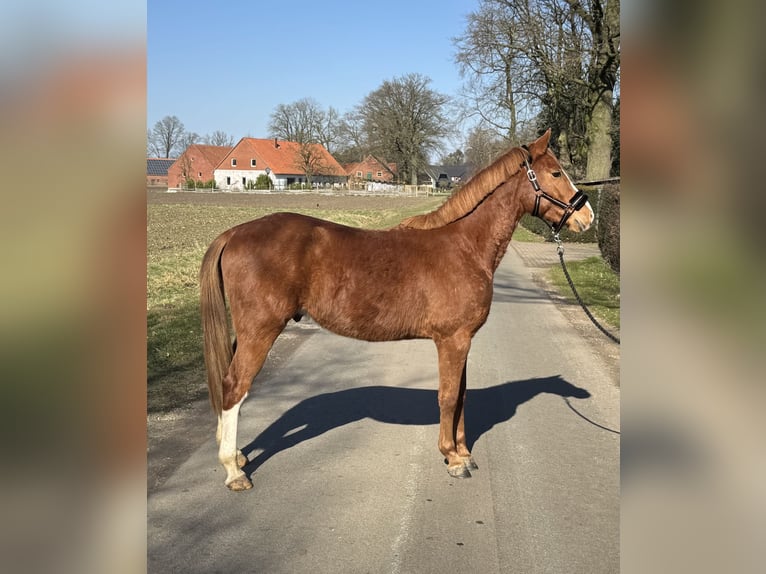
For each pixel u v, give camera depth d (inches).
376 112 2881.4
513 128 1187.9
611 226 534.0
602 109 922.7
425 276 164.6
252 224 166.7
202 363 265.7
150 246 727.7
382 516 146.7
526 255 776.9
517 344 327.9
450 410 169.0
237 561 126.6
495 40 1021.8
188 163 3294.8
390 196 2532.0
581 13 858.1
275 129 3464.6
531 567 126.3
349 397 236.1
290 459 179.2
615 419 215.3
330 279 161.9
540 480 166.9
